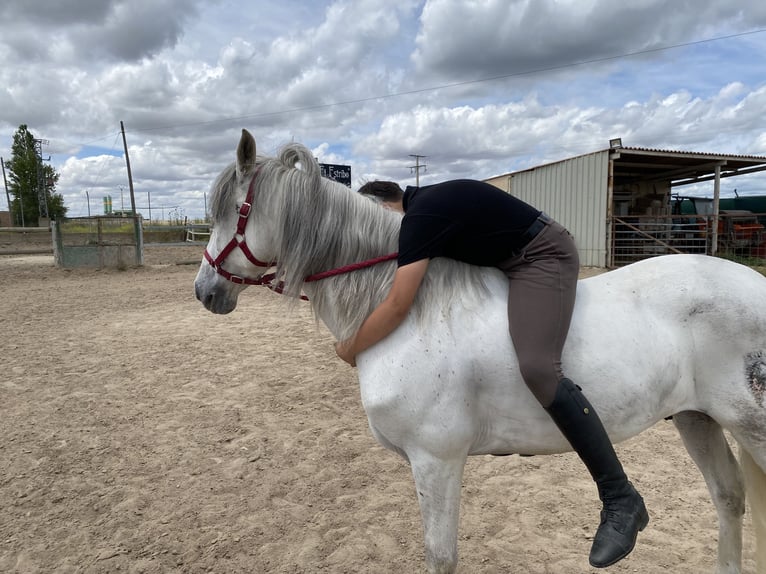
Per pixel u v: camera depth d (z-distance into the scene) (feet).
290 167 6.44
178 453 12.11
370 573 8.06
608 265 48.34
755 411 5.61
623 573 7.95
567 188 51.31
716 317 5.76
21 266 51.78
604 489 5.57
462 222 5.61
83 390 16.40
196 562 8.34
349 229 6.25
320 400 15.60
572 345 5.65
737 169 53.26
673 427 13.62
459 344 5.69
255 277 6.66
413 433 5.75
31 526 9.35
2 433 13.17
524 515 9.62
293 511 9.76
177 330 25.02
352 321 6.09
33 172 180.86
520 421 5.83
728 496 6.89
